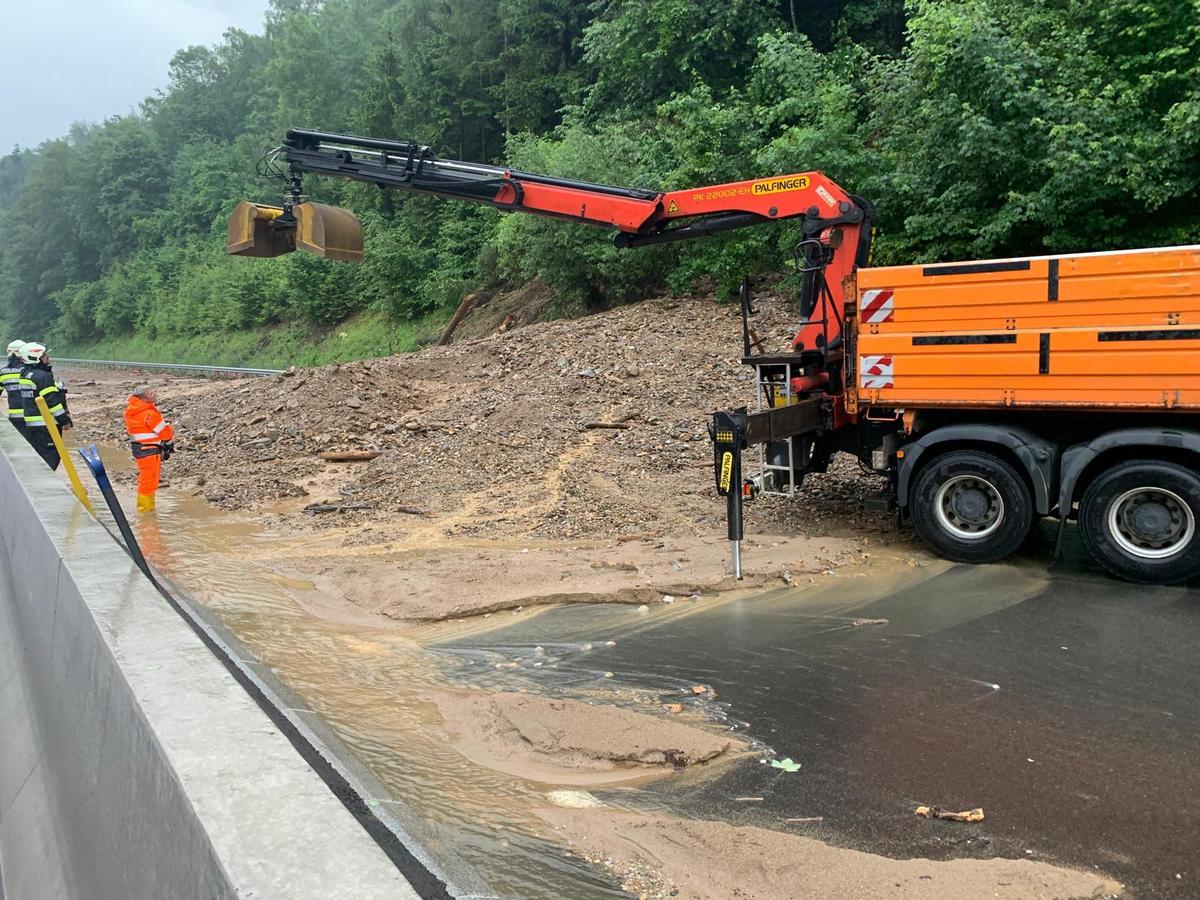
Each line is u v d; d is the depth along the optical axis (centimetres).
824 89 1709
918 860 326
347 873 155
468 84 3428
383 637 618
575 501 988
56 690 338
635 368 1471
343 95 5294
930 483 751
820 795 382
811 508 935
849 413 808
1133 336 665
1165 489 661
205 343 4334
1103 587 673
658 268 2030
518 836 350
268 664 557
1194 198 1232
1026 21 1374
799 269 855
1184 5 1220
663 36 2214
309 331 3669
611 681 523
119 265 6138
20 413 1173
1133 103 1220
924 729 445
